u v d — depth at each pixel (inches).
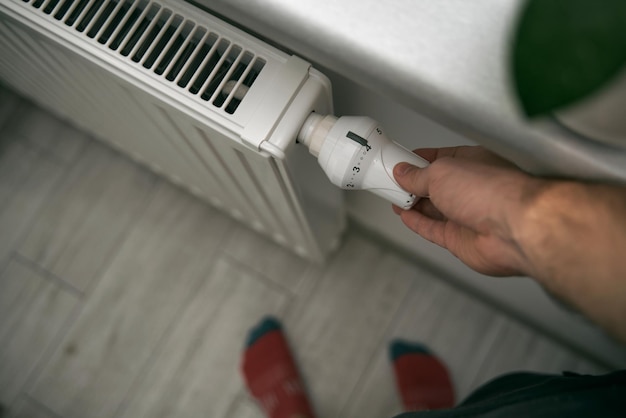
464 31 11.7
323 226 32.4
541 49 7.8
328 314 44.3
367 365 43.4
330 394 43.0
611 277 10.3
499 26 11.5
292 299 44.6
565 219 10.8
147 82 16.6
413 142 22.1
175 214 46.3
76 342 43.8
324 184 24.0
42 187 46.8
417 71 12.0
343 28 12.2
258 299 44.6
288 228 30.3
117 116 26.9
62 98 30.3
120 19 18.4
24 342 43.8
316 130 16.3
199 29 17.3
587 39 7.3
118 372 43.3
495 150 13.0
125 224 46.1
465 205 12.7
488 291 39.6
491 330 43.5
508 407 18.2
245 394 42.9
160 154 31.6
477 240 13.2
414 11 11.9
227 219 46.0
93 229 46.0
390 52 12.0
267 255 45.4
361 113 22.0
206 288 44.9
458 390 42.6
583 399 15.3
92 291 44.8
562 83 7.8
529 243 11.1
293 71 16.1
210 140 19.7
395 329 44.0
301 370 43.5
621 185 11.2
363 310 44.4
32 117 47.8
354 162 15.9
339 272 45.0
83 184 46.8
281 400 41.8
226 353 43.6
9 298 44.6
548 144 11.5
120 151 46.1
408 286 44.6
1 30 20.7
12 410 42.7
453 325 43.8
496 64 11.5
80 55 17.6
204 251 45.6
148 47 17.9
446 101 12.1
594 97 8.5
